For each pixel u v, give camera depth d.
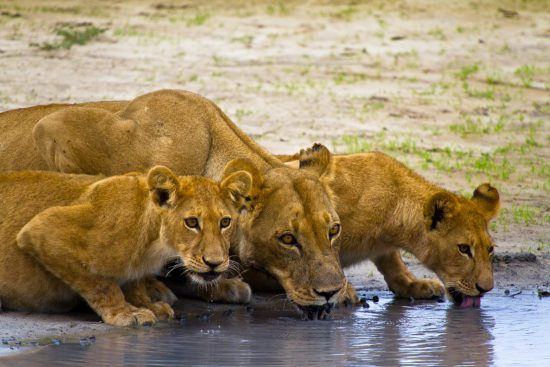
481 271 12.40
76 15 30.33
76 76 23.80
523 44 29.61
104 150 12.86
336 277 11.13
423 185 12.93
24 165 13.61
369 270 14.80
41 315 11.33
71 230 10.73
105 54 25.95
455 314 12.45
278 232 11.20
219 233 10.68
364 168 12.84
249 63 26.25
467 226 12.44
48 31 27.98
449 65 27.36
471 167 20.17
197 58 26.28
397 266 13.46
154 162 12.92
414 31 30.28
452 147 21.38
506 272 14.52
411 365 10.14
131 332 10.84
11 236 11.13
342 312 12.39
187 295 12.85
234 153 13.05
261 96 23.50
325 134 21.30
